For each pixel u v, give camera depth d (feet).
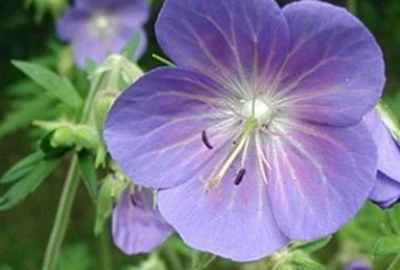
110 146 0.71
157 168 0.72
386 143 0.71
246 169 0.74
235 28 0.71
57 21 1.69
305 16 0.69
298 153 0.73
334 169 0.71
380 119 0.71
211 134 0.74
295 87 0.72
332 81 0.71
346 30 0.68
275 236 0.72
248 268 1.21
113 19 1.69
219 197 0.73
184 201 0.73
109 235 1.72
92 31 1.69
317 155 0.72
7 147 2.27
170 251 1.32
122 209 0.89
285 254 0.83
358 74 0.69
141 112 0.71
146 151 0.72
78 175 0.94
